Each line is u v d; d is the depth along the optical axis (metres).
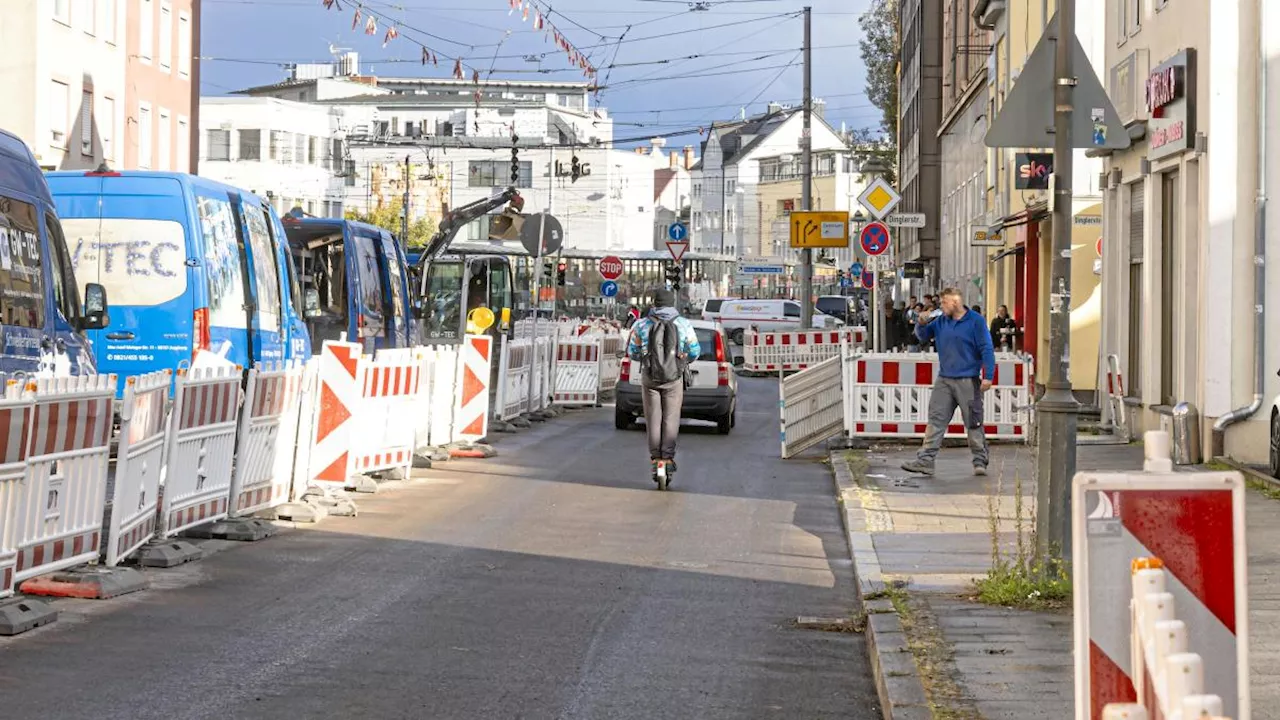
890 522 13.62
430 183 113.50
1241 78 18.12
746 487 17.36
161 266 16.84
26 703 7.09
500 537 12.96
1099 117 9.69
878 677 7.88
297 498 14.35
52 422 9.38
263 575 10.76
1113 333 24.39
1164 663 4.20
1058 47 9.73
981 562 11.32
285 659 8.16
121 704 7.11
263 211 19.36
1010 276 43.06
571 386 30.72
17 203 12.23
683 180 162.75
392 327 27.84
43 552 9.44
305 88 132.00
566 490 16.53
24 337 12.15
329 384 14.73
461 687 7.68
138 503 10.83
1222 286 18.20
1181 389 19.75
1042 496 9.70
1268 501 14.62
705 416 24.91
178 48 58.06
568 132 120.56
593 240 121.50
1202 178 18.52
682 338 16.97
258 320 18.70
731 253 144.88
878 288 26.78
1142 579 4.34
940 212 66.44
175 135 57.84
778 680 8.07
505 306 50.75
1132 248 23.42
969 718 6.72
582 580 10.99
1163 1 20.95
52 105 46.03
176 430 11.48
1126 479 4.50
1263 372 17.94
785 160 134.38
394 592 10.27
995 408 21.83
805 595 10.66
